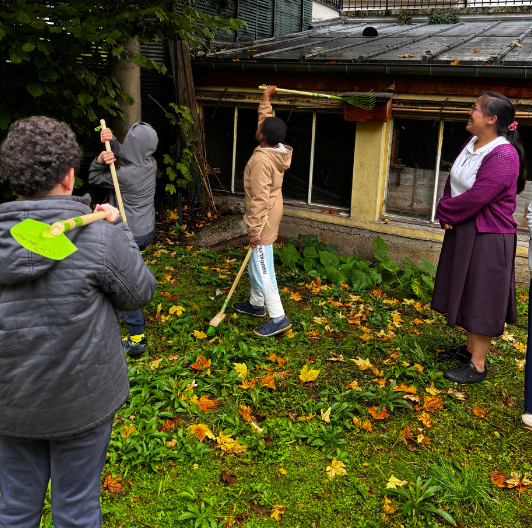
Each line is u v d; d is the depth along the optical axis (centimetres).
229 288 523
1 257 155
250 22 840
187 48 674
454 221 355
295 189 693
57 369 163
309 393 350
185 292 508
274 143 396
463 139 580
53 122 168
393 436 310
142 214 366
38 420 166
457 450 302
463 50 608
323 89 623
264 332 418
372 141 604
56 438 171
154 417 302
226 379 349
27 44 407
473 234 352
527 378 327
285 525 243
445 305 378
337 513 252
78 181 532
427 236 600
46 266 156
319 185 673
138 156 353
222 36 785
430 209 613
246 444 293
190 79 685
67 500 180
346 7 1212
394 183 629
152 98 657
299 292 534
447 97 560
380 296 534
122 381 185
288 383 358
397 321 473
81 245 164
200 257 602
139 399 317
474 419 332
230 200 731
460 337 452
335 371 380
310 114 657
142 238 371
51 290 160
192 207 728
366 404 340
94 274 165
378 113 580
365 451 296
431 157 602
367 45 702
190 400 325
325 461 286
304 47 718
